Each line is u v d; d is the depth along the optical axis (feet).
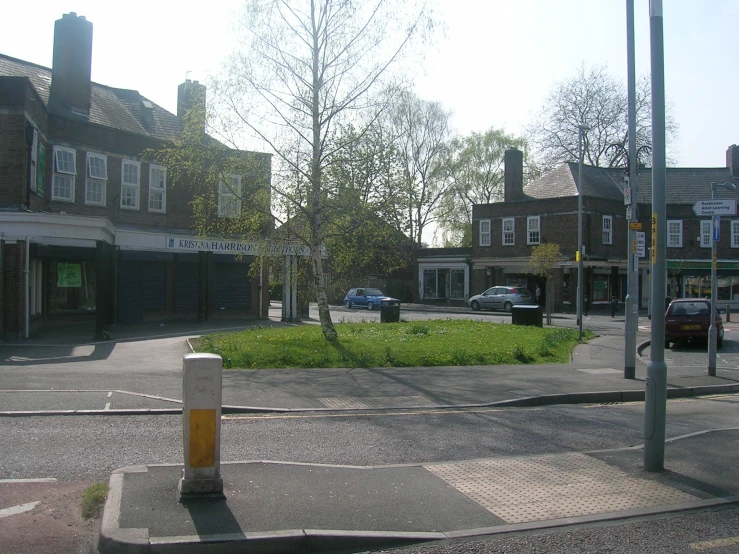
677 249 145.28
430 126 163.12
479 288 151.23
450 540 16.16
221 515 16.57
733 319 109.19
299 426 28.78
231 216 60.75
